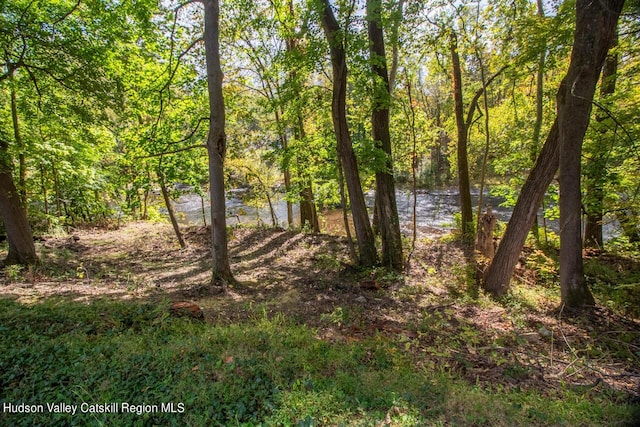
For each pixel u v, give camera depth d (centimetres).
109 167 1510
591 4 488
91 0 680
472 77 1291
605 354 430
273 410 275
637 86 776
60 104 796
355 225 830
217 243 659
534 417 279
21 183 959
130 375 319
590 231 1051
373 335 469
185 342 384
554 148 612
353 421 262
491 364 402
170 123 960
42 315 441
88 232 1293
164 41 853
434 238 1222
